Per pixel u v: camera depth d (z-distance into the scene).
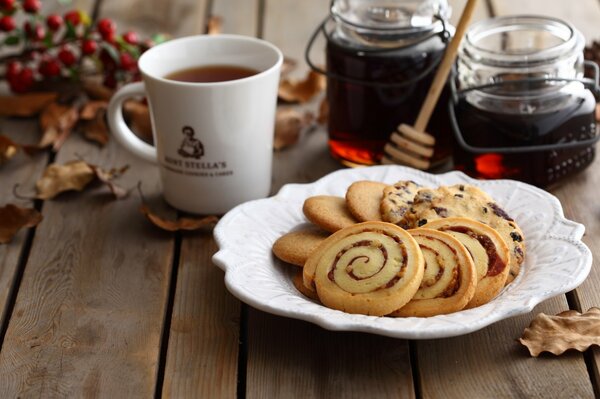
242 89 0.91
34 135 1.06
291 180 0.99
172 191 0.95
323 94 1.11
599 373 0.80
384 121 0.98
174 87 0.91
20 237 0.94
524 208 0.89
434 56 0.96
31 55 1.11
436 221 0.85
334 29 1.00
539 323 0.82
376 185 0.91
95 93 1.10
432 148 0.98
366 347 0.82
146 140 1.05
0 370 0.82
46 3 1.27
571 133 0.94
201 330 0.84
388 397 0.79
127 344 0.83
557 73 0.94
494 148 0.94
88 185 0.99
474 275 0.81
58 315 0.86
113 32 1.09
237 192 0.94
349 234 0.84
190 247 0.92
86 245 0.92
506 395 0.79
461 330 0.78
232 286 0.82
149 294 0.88
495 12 1.19
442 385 0.80
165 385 0.80
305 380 0.80
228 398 0.80
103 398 0.80
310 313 0.79
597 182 0.97
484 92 0.94
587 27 1.16
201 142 0.92
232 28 1.21
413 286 0.80
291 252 0.85
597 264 0.88
